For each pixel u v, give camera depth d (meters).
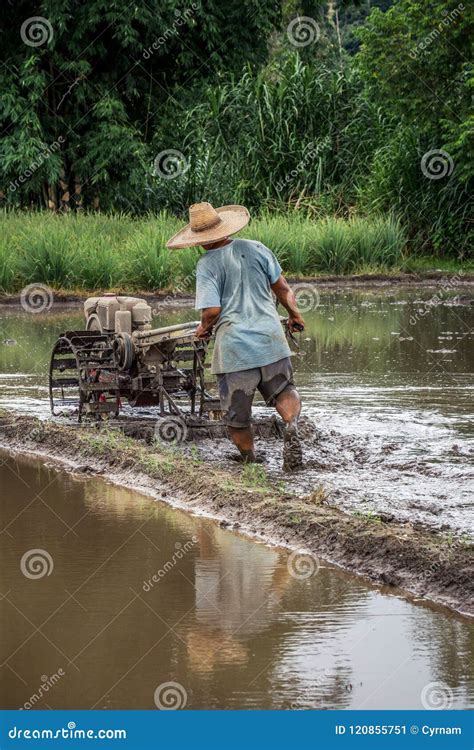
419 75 27.61
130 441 9.36
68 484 8.44
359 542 6.47
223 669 5.01
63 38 30.64
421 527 6.79
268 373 8.50
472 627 5.45
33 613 5.73
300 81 29.03
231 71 33.31
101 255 23.09
